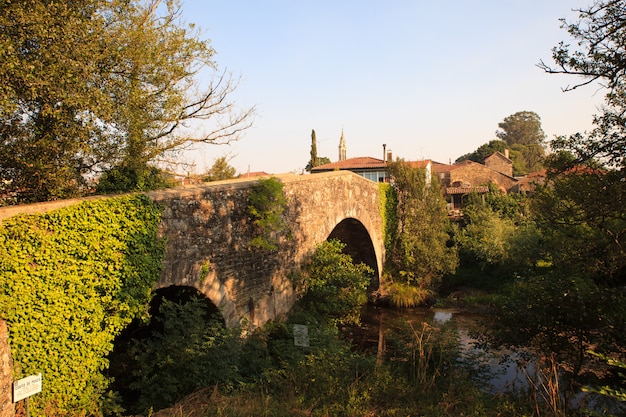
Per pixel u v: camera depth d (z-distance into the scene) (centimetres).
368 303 2214
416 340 941
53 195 944
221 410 647
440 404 699
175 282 898
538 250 2108
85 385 721
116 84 1038
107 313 771
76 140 901
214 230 1023
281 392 758
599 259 916
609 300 826
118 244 774
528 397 738
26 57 770
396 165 2431
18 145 864
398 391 743
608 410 731
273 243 1252
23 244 644
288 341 1115
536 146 6500
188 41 1244
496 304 1084
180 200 922
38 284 659
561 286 872
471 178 3969
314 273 1483
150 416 674
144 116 1146
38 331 657
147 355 890
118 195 802
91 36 869
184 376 826
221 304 1036
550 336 865
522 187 3584
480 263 2486
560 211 888
